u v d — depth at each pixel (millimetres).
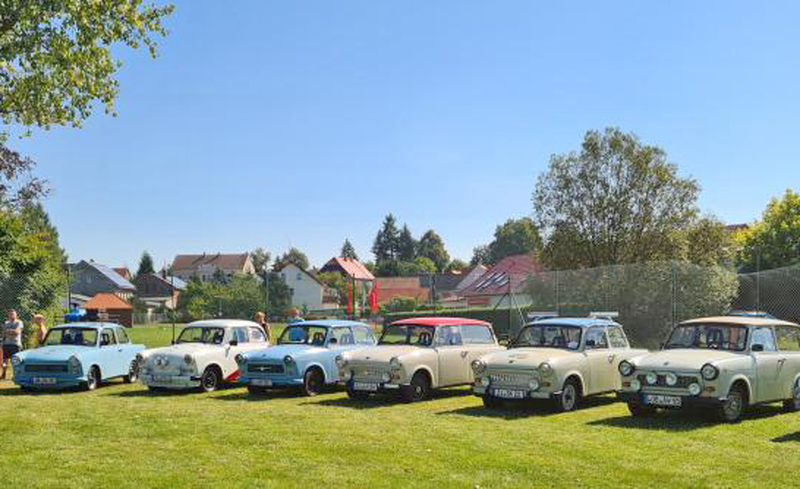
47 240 28281
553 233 36250
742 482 7613
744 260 47281
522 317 24562
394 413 12523
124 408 13117
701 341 12242
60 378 16047
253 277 42969
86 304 65000
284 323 52438
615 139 35094
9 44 16062
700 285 21891
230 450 9234
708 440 9867
